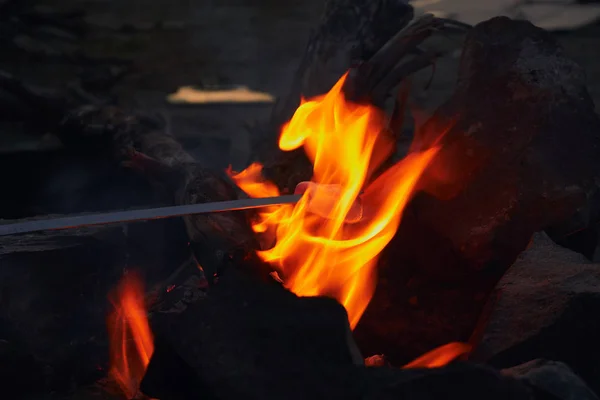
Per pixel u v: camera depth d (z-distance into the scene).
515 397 1.43
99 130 3.42
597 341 1.83
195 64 6.70
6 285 1.96
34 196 3.66
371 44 2.92
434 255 2.48
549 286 1.95
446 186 2.46
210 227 2.00
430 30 2.76
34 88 3.70
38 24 6.58
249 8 7.91
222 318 1.59
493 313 1.94
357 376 1.45
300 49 7.17
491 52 2.59
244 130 5.04
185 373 1.57
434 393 1.41
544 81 2.46
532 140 2.37
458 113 2.57
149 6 7.69
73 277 2.10
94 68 5.80
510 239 2.31
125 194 3.64
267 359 1.50
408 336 2.32
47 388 1.98
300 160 2.84
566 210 2.27
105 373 2.10
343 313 1.59
